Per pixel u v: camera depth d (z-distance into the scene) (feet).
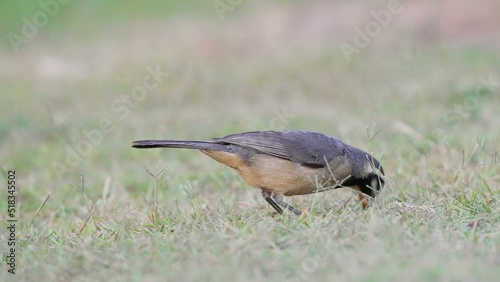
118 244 30.32
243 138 35.17
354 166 35.19
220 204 36.58
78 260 28.73
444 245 27.17
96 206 38.65
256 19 87.97
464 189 35.45
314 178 34.78
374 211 31.81
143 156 50.83
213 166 45.83
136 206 38.04
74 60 81.35
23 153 53.31
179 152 51.03
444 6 81.30
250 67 73.20
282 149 34.63
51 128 57.57
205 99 65.72
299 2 89.76
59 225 36.63
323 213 33.40
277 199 35.32
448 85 61.52
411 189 36.73
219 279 25.52
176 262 27.45
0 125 59.93
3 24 90.74
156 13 94.63
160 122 57.82
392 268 24.94
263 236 29.07
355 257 26.27
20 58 83.41
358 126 51.98
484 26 77.97
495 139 45.73
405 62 69.67
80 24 92.73
